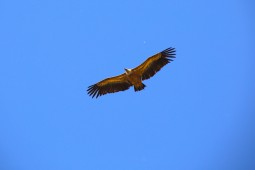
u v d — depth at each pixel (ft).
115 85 197.06
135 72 192.54
